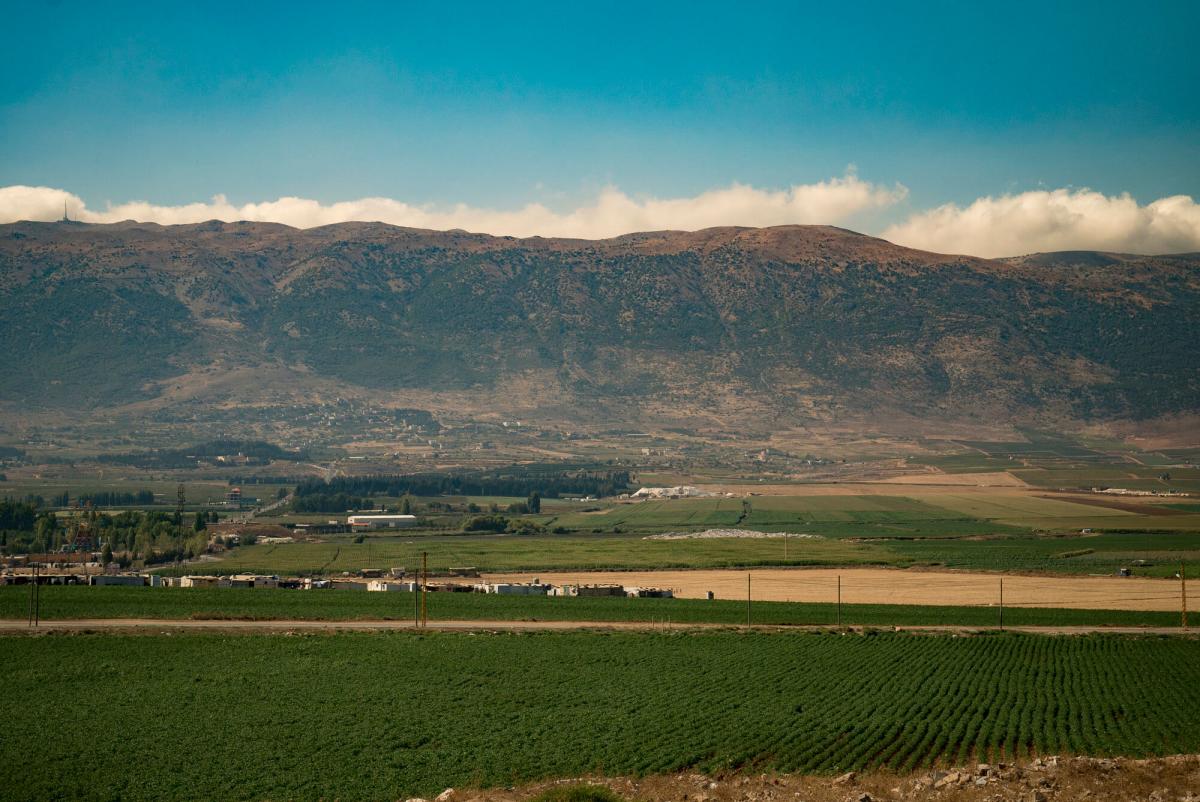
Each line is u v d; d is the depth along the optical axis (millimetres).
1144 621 155125
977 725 95000
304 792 74875
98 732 89312
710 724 93000
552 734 89500
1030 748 87250
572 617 153250
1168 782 68562
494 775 78062
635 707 99312
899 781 73312
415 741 87000
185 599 162750
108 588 173875
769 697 103875
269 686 106438
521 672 114188
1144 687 111625
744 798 69750
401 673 112875
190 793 74625
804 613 158750
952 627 149375
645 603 167625
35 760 81375
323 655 121625
